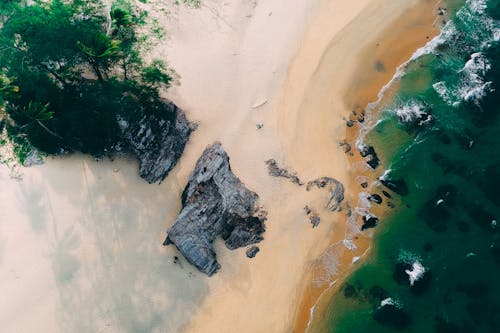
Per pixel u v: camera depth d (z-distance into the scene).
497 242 41.19
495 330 38.59
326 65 47.97
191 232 39.50
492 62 47.59
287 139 44.72
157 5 48.91
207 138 44.53
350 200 42.78
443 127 45.41
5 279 38.59
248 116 45.50
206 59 47.50
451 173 43.69
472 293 39.69
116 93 42.78
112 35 44.53
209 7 49.59
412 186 43.38
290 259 40.47
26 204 40.97
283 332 38.44
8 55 41.66
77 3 45.38
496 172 43.44
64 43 41.75
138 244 40.28
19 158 42.41
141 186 42.44
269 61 47.78
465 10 50.38
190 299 38.91
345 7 50.62
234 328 38.28
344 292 39.78
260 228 41.00
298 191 42.72
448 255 40.94
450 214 42.28
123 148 43.34
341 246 41.25
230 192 40.72
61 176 42.16
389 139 45.12
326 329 38.72
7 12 44.09
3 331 37.22
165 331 38.03
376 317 39.06
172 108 43.88
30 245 39.69
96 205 41.38
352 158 44.34
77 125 42.00
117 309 38.25
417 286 39.88
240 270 39.88
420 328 38.81
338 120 45.78
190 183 41.38
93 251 39.81
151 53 46.50
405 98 46.75
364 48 48.94
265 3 50.28
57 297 38.38
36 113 39.19
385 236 41.72
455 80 47.16
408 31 49.94
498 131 44.97
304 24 49.62
